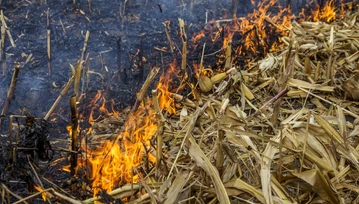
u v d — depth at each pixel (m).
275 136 2.44
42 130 2.22
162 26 4.44
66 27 4.26
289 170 2.27
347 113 3.05
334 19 4.76
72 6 4.63
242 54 3.89
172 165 2.36
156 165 2.34
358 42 3.76
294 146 2.37
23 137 2.26
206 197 2.26
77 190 2.32
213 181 2.13
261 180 2.15
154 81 3.49
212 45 4.01
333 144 2.37
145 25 4.45
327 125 2.48
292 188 2.32
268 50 3.96
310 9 4.95
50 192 2.23
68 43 3.99
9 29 4.12
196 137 2.68
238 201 2.25
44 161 2.33
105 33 4.21
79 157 2.58
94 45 4.01
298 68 3.48
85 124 2.85
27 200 2.25
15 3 4.59
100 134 2.86
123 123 2.97
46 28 4.21
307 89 3.21
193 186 2.25
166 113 2.98
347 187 2.29
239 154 2.41
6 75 3.47
